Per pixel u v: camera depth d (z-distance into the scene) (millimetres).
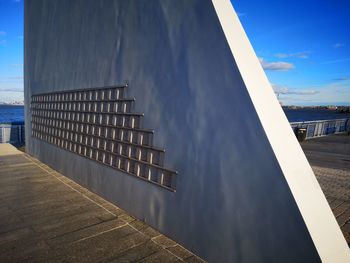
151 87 4055
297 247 2346
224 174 2990
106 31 5141
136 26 4348
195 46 3305
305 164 2682
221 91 2990
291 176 2480
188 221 3453
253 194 2701
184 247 3520
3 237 3719
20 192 5715
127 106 4590
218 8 3057
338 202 5086
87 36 5816
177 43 3576
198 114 3299
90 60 5715
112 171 5047
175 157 3641
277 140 2607
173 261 3197
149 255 3318
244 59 2912
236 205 2869
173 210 3691
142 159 4262
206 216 3211
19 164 8484
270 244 2562
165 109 3805
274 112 2799
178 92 3584
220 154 3033
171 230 3730
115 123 4898
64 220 4320
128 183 4605
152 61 4023
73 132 6430
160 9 3844
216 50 3027
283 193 2441
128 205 4609
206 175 3207
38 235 3797
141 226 4141
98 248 3465
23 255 3271
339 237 2418
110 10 5008
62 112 7066
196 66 3303
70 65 6578
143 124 4215
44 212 4637
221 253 3029
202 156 3256
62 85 7020
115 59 4891
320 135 17578
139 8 4266
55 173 7398
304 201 2408
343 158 9648
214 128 3098
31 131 9742
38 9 8547
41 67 8422
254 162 2682
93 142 5668
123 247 3500
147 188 4172
